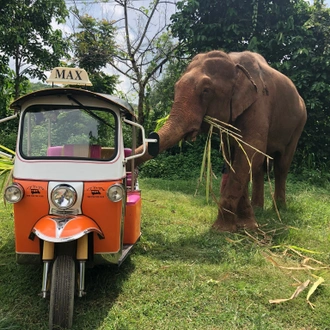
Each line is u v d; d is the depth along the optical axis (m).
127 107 4.05
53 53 12.47
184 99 5.53
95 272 4.20
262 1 12.32
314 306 3.63
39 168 3.58
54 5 12.04
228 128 6.03
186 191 9.70
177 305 3.58
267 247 5.16
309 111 11.98
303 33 12.12
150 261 4.59
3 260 4.62
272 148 7.21
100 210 3.58
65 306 3.09
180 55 13.23
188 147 13.47
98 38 13.83
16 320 3.30
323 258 4.84
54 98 3.82
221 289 3.89
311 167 12.01
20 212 3.54
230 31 12.20
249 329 3.24
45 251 3.32
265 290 3.87
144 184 10.53
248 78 5.91
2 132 11.99
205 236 5.53
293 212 7.40
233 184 5.92
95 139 3.86
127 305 3.56
